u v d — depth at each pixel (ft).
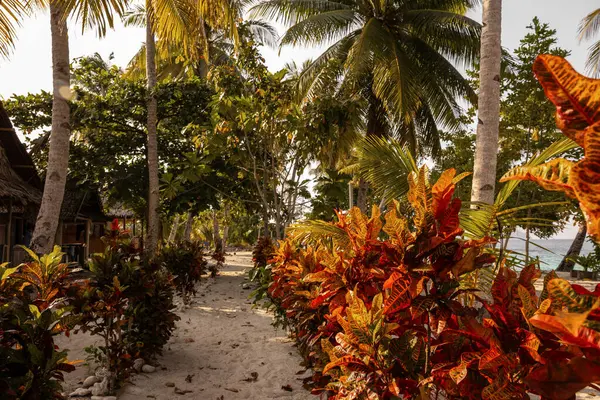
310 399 13.80
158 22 28.66
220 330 22.90
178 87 46.19
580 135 2.32
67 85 22.49
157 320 16.34
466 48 44.16
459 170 49.39
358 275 8.20
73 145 48.42
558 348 4.73
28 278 12.17
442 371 5.92
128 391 14.20
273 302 19.86
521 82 43.57
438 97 45.96
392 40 40.91
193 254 32.48
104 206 61.00
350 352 6.26
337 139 31.04
